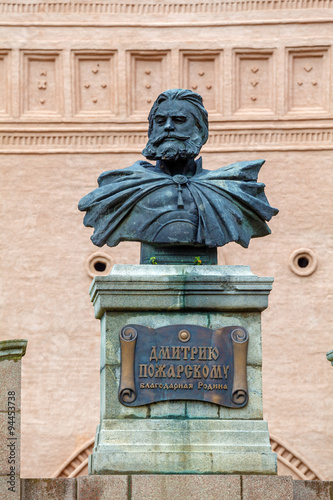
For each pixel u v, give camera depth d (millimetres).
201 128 16875
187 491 14414
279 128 27906
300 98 28109
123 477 14414
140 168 16703
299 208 27625
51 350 26875
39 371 26734
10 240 27391
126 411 15141
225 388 15297
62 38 28156
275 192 27703
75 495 14477
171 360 15320
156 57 28234
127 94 28078
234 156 27875
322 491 14875
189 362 15336
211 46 28156
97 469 14703
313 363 26781
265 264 27375
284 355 26828
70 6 28281
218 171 16797
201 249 16312
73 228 27578
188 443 14977
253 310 15555
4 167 27719
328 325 27031
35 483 14516
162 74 28234
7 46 28031
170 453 14836
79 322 27094
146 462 14773
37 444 26297
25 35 28141
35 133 27859
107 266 27469
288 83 28078
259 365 15445
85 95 28156
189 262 16234
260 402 15320
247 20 28234
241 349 15398
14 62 28062
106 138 27984
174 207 16203
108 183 16688
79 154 27906
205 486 14438
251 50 28141
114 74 28156
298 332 26953
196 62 28281
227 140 27953
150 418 15156
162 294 15438
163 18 28312
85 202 16312
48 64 28219
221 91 28078
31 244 27422
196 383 15273
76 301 27219
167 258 16234
